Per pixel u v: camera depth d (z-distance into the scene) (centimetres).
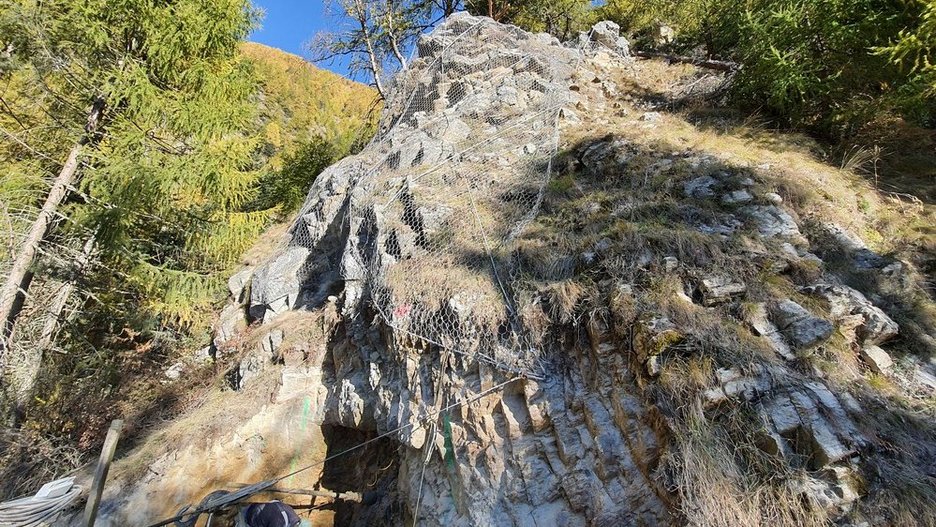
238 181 762
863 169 535
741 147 582
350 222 688
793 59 590
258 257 941
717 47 1027
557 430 360
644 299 355
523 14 1380
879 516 225
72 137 738
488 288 455
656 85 905
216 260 866
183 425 643
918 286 368
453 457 424
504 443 390
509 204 577
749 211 446
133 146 702
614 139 633
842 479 237
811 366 292
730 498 246
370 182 725
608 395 345
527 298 422
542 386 383
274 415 625
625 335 345
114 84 688
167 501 570
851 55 557
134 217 738
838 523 227
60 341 889
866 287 369
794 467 248
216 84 749
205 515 530
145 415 729
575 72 920
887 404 274
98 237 711
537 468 362
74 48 690
